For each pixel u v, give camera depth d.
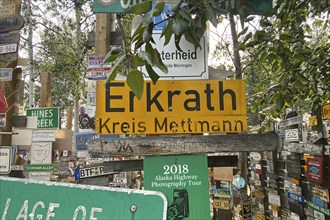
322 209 4.39
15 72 4.45
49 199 1.61
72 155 11.55
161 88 2.50
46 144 5.62
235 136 2.40
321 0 3.16
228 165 2.59
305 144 4.73
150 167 2.34
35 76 14.93
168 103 2.49
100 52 4.16
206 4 1.89
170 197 2.30
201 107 2.49
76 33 11.27
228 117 2.48
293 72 3.16
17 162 5.12
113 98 2.47
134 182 10.63
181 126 2.47
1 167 4.17
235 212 4.96
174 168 2.34
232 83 2.52
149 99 2.49
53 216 1.58
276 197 6.12
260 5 2.67
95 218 1.54
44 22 12.38
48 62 11.80
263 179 6.99
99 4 2.59
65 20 12.33
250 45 3.01
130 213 1.52
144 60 1.70
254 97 4.88
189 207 2.28
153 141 2.37
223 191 4.12
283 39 2.86
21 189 1.66
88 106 4.23
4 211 1.64
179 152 2.36
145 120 2.46
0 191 1.67
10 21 4.29
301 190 5.08
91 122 4.24
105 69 4.16
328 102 4.27
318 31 4.87
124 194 1.55
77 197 1.59
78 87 11.27
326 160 4.23
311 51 3.40
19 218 1.61
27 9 11.93
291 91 3.47
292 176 5.38
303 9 3.47
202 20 1.92
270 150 2.39
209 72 2.65
